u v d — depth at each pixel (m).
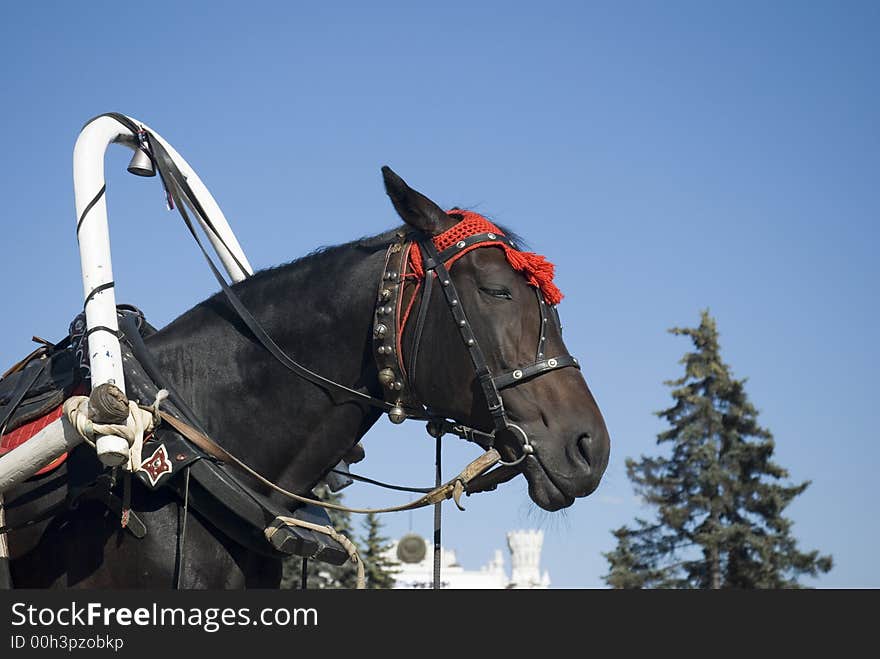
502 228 4.28
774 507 41.41
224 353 4.34
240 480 4.12
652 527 42.09
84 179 4.46
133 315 4.60
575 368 4.00
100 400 3.86
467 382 3.96
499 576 78.81
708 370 43.53
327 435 4.21
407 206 4.14
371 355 4.19
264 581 4.34
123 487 4.09
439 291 4.05
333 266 4.32
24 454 3.98
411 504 4.05
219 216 5.27
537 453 3.84
